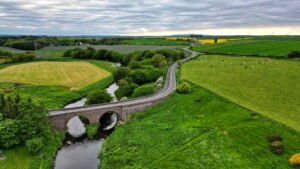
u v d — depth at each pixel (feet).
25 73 558.56
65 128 279.28
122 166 203.62
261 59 645.10
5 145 217.15
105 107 296.30
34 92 411.54
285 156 200.44
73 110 286.46
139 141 239.71
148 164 203.10
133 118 296.92
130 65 559.38
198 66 565.53
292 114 269.64
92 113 290.56
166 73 499.10
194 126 260.21
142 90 366.84
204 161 201.57
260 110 280.72
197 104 312.91
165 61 617.21
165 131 255.50
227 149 215.51
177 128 260.01
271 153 205.16
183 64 599.57
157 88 389.39
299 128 234.17
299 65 548.72
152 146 229.45
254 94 342.23
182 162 201.98
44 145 232.53
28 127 229.86
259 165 193.77
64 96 397.39
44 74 552.41
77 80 505.25
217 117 273.13
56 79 508.94
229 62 613.52
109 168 203.92
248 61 621.31
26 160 210.79
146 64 591.78
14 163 205.46
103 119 322.34
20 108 239.30
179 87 353.92
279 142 211.00
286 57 647.97
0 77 513.04
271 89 366.84
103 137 273.13
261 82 408.67
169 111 304.50
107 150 231.71
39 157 215.92
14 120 227.40
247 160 200.13
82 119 315.99
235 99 319.06
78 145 254.47
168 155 212.84
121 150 227.61
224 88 371.76
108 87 479.41
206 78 437.58
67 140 265.34
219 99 313.12
